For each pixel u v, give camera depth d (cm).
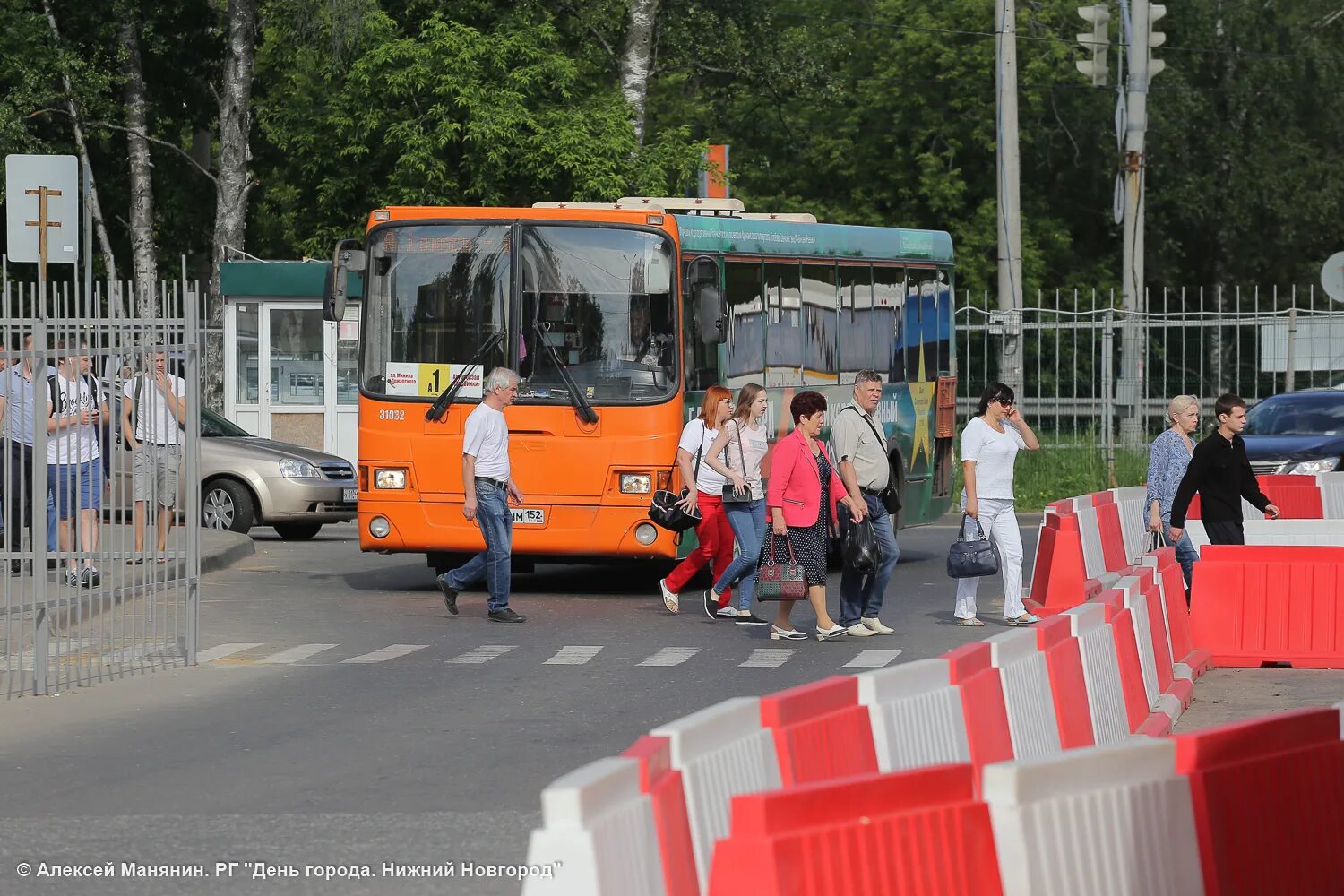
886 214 11200
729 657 2792
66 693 2458
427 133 7050
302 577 3972
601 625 3209
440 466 3584
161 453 2664
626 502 3534
